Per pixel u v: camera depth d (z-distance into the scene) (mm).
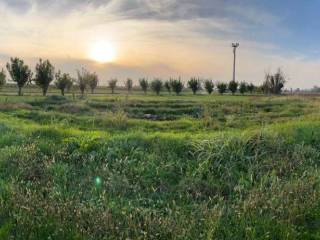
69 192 5898
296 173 6676
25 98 26312
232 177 6707
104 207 5215
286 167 7047
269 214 4910
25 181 6371
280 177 6738
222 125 14828
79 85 41688
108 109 20594
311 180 6230
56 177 6574
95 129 13055
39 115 16516
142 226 4586
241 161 7258
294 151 7762
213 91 59312
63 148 8117
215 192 6262
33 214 4703
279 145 7996
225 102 25797
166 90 56094
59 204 5023
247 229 4504
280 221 4707
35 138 9023
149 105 23375
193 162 7332
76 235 4242
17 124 12188
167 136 8828
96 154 7723
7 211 4789
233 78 62281
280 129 9398
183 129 13891
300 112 19656
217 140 7969
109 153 7652
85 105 21125
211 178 6668
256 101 26797
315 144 8500
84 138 8680
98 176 6672
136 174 6820
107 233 4355
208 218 4793
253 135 8258
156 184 6535
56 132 9555
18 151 7688
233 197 5973
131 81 59781
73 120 15094
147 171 6934
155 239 4316
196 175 6789
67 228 4410
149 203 5762
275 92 51938
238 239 4414
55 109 20047
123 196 5961
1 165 7070
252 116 18188
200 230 4574
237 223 4734
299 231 4703
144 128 13750
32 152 7699
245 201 5387
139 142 8461
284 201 5320
